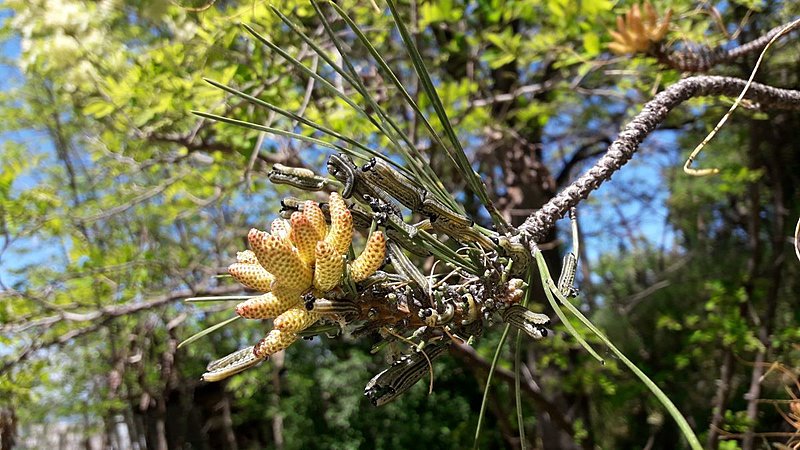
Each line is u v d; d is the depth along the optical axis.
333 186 0.19
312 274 0.17
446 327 0.19
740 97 0.27
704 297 1.30
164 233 1.28
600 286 1.54
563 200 0.22
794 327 0.98
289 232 0.18
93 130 0.96
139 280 0.96
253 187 0.87
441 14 0.78
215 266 1.05
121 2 0.63
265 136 0.62
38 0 0.65
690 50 0.43
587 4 0.67
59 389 1.43
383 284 0.18
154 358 1.42
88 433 1.70
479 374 0.96
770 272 1.12
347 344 1.85
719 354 1.19
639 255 1.54
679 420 0.11
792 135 1.03
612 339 1.32
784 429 0.94
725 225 1.35
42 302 0.82
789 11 0.76
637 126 0.25
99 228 1.13
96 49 0.67
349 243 0.17
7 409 1.00
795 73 0.86
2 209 0.85
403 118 0.88
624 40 0.41
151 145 0.80
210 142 0.75
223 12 0.64
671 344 1.30
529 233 0.21
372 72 0.80
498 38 0.80
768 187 1.15
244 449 2.05
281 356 1.67
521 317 0.19
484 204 0.21
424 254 0.19
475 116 0.90
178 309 1.25
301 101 0.71
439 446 1.75
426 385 1.74
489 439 1.58
